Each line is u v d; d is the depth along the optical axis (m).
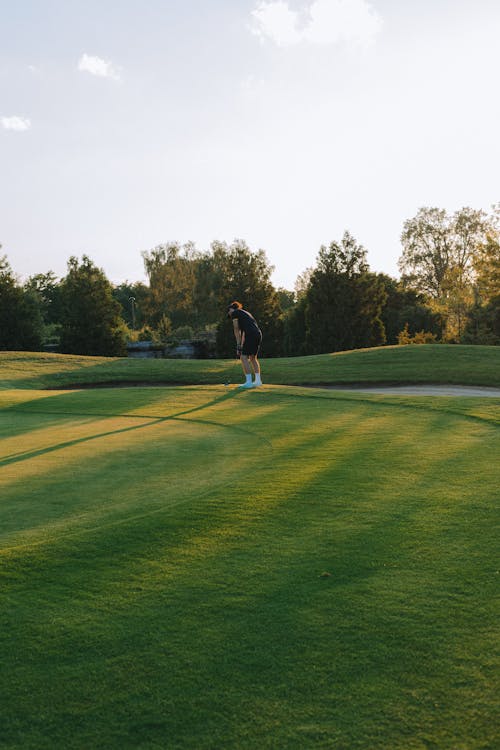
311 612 2.50
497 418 7.76
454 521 3.65
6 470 5.50
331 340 44.28
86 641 2.32
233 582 2.82
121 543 3.35
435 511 3.87
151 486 4.76
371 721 1.82
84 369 20.73
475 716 1.83
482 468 5.06
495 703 1.88
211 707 1.92
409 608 2.52
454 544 3.26
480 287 42.88
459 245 60.28
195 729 1.82
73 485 4.86
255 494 4.32
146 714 1.89
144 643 2.30
